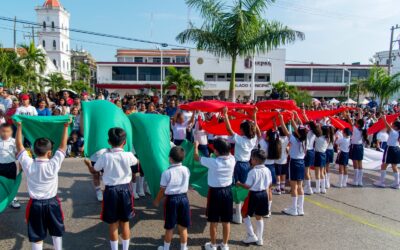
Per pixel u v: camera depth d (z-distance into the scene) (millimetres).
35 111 9180
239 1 13000
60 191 7148
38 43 62094
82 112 5617
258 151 4898
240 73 47125
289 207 6469
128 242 4434
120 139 4309
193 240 5035
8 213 5809
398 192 8172
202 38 13148
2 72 27266
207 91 47688
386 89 25672
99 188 6633
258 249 4793
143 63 49312
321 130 7344
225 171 4547
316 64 49156
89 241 4871
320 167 7723
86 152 5328
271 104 6668
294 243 5027
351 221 6023
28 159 4008
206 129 7648
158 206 6449
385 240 5234
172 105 11258
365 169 10938
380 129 9977
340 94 49125
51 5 61781
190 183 6027
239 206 5750
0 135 5441
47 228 4070
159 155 5648
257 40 13094
